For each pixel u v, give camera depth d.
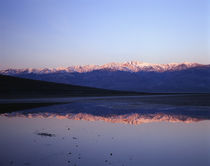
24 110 33.62
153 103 49.84
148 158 11.38
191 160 11.09
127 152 12.37
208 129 19.41
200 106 42.09
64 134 17.12
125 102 52.69
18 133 17.39
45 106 40.50
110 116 28.02
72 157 11.35
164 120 24.61
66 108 37.31
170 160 11.05
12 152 12.12
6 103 46.03
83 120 24.70
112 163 10.58
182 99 66.81
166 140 15.30
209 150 12.90
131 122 23.33
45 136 16.34
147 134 17.36
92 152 12.31
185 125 21.42
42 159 11.00
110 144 14.11
